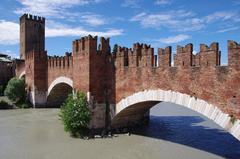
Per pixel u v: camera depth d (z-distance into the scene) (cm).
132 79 2881
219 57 2027
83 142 2938
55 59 5050
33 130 3544
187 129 3584
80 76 3394
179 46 2328
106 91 3294
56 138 3120
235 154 2467
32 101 5712
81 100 3194
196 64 2195
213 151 2572
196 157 2392
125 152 2581
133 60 2864
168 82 2441
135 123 3634
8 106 5681
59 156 2492
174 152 2555
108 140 3011
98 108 3256
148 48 2888
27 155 2531
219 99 1991
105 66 3300
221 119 1973
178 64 2339
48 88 5522
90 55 3206
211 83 2053
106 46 3319
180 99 2319
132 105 2942
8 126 3825
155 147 2730
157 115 4862
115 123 3356
